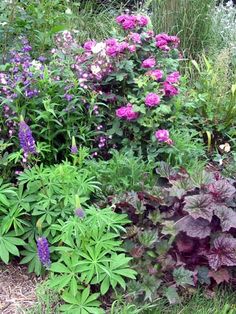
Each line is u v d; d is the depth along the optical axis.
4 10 1.87
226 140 1.96
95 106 1.61
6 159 1.44
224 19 2.57
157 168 1.50
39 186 1.38
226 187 1.36
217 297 1.31
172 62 1.83
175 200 1.39
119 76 1.68
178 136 1.69
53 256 1.35
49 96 1.54
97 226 1.28
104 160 1.68
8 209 1.37
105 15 2.62
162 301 1.28
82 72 1.65
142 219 1.40
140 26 1.84
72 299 1.21
